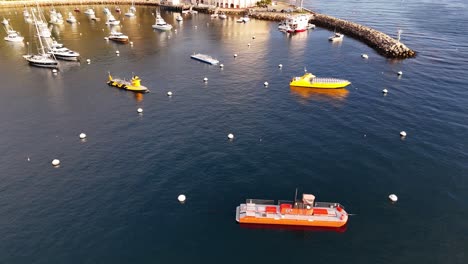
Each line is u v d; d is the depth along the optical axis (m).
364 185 54.59
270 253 43.12
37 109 81.06
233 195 52.41
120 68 110.75
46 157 62.12
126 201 51.09
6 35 151.50
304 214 47.12
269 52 130.50
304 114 78.50
